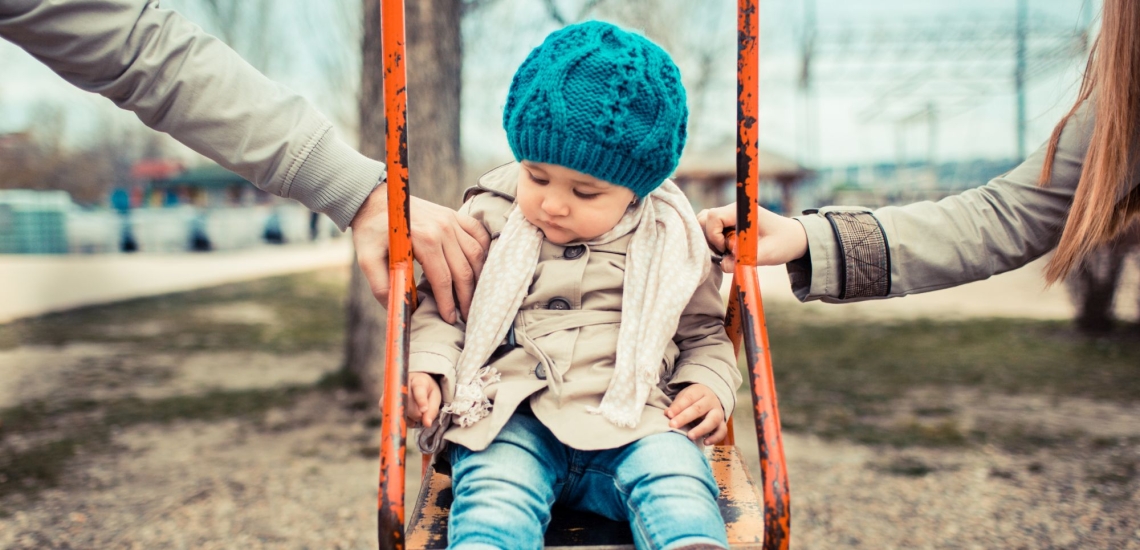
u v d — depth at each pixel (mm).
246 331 7723
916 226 1390
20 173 22859
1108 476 3551
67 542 2951
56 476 3625
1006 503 3314
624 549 1135
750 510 1210
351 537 3002
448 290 1350
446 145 4191
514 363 1320
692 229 1389
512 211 1433
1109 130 1247
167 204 37781
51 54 1274
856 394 5160
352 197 1364
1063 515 3178
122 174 30188
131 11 1286
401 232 1190
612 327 1351
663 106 1282
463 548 1069
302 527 3096
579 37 1294
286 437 4188
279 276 13062
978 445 4059
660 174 1322
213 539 2992
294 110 1379
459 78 4277
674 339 1428
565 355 1307
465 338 1339
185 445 4078
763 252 1339
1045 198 1405
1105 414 4523
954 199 1442
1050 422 4410
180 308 9289
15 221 17656
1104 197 1266
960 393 5117
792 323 8258
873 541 3002
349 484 3521
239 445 4074
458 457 1246
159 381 5531
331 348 6824
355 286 5027
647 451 1200
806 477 3674
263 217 23062
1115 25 1235
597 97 1232
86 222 18672
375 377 4934
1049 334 6879
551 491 1220
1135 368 5527
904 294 1397
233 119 1338
